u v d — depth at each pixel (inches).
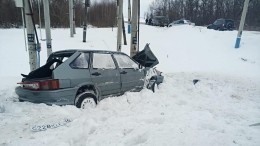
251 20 2023.9
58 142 162.7
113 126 188.4
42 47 626.5
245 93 324.8
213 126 190.5
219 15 2421.3
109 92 259.8
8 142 159.6
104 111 224.4
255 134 176.7
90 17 1456.7
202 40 778.2
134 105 247.4
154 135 169.6
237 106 258.2
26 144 157.5
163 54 645.9
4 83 339.3
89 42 747.4
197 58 611.2
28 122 189.9
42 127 180.7
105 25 1438.2
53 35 860.6
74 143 167.2
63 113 207.2
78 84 228.8
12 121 191.0
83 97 227.0
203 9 2507.4
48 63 249.3
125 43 740.0
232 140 163.5
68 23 1327.5
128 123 192.7
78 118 201.0
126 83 275.9
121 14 465.1
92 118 205.9
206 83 365.1
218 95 305.7
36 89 216.2
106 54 263.3
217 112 232.8
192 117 210.2
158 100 263.3
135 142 166.1
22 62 494.0
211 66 545.6
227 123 202.2
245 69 518.0
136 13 386.0
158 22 1395.2
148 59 332.2
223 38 778.8
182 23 1397.6
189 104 259.4
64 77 220.5
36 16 1096.8
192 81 366.6
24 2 298.0
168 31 976.9
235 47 670.5
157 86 315.0
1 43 669.3
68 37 828.0
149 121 202.2
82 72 233.9
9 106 216.7
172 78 378.0
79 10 1400.1
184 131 176.4
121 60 278.5
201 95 302.7
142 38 855.7
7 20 1254.3
